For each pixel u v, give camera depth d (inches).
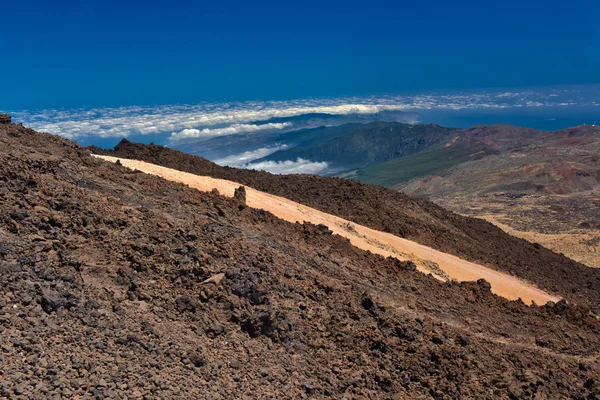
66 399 513.7
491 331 1078.4
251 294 802.2
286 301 862.5
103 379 558.9
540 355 1011.9
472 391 807.1
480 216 7214.6
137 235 838.5
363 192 2108.8
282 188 1924.2
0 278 633.0
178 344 671.8
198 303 753.0
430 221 2144.4
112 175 1074.1
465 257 1830.7
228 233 999.0
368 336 847.7
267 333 769.6
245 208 1214.9
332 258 1138.7
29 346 555.2
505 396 820.0
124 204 937.5
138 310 700.7
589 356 1094.4
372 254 1293.1
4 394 486.3
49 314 621.9
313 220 1482.5
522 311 1268.5
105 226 823.7
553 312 1327.5
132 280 738.2
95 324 635.5
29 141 1067.3
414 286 1152.8
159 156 1850.4
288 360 745.6
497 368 891.4
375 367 792.3
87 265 729.0
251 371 690.2
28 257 687.1
